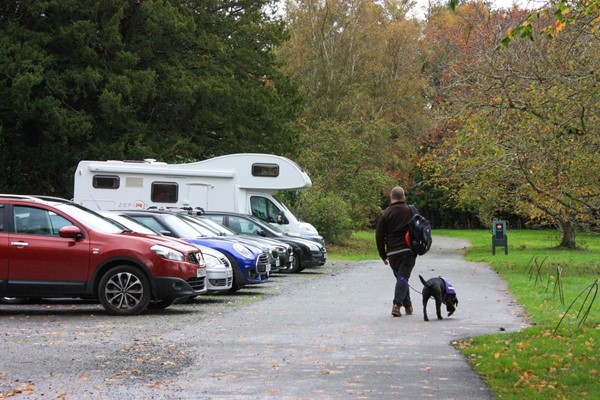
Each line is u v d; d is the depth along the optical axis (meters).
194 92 34.72
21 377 8.14
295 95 41.56
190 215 21.14
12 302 15.67
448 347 10.16
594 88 17.72
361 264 29.02
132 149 32.22
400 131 57.53
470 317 13.29
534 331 11.12
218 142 38.12
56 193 35.97
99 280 13.55
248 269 17.42
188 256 13.88
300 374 8.38
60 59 32.50
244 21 39.00
